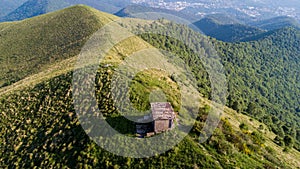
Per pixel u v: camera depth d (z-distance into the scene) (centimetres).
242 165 4178
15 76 11581
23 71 11844
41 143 4894
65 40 13600
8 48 14500
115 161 4028
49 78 7525
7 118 6244
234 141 4825
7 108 6656
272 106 19412
